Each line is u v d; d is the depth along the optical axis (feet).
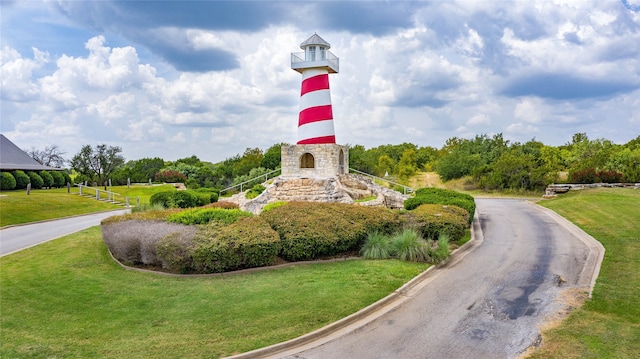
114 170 184.44
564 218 73.05
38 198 97.40
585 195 89.97
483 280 38.88
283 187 88.22
